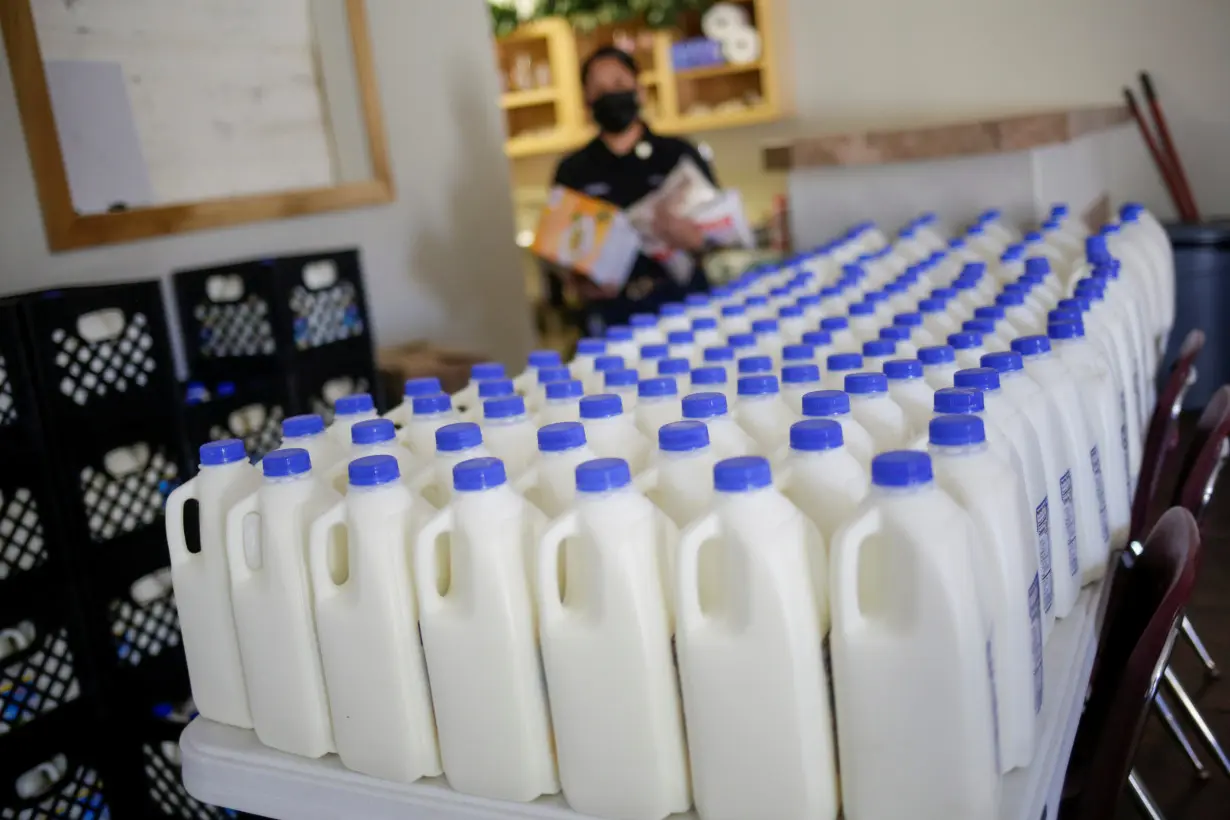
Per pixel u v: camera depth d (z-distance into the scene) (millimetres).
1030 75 5293
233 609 1255
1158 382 4645
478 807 1122
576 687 1046
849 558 950
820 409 1224
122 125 2836
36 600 1941
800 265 2809
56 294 2012
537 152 6477
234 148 3189
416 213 3891
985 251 2750
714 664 984
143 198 2893
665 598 1049
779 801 989
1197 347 2369
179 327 2730
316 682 1222
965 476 1065
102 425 2037
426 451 1526
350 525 1148
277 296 2490
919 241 2910
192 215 2973
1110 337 1850
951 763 942
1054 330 1610
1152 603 1387
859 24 5656
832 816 1004
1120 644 1451
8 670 1899
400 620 1139
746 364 1549
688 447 1154
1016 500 1085
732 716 988
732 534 970
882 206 3324
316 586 1175
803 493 1103
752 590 963
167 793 2141
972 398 1175
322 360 2625
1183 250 4527
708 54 5863
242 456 1331
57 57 2666
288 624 1209
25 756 1911
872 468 962
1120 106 4559
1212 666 2637
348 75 3605
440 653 1104
